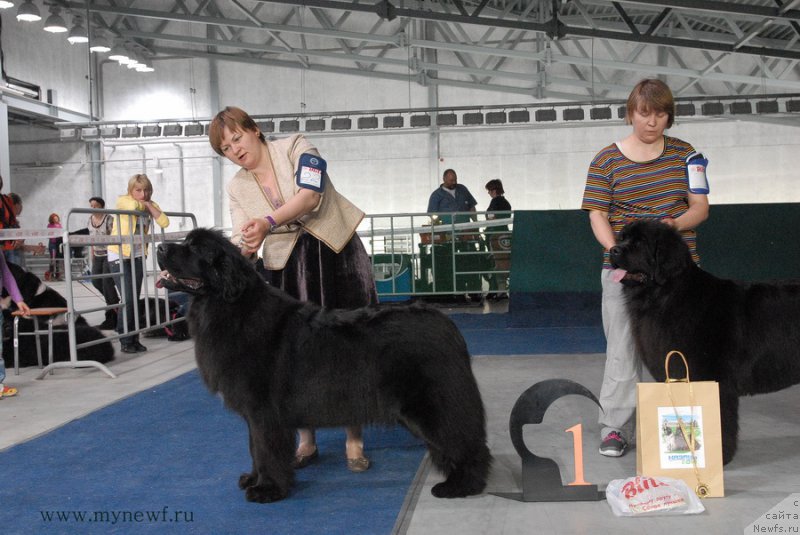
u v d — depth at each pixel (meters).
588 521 2.98
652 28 15.97
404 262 10.66
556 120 20.44
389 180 21.47
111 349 7.68
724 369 3.49
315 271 3.91
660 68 18.73
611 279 3.61
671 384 3.23
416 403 3.12
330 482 3.63
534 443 4.25
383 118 21.09
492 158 21.05
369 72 21.19
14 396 6.04
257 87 21.91
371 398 3.16
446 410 3.14
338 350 3.16
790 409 4.88
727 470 3.60
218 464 3.96
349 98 21.55
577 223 9.36
